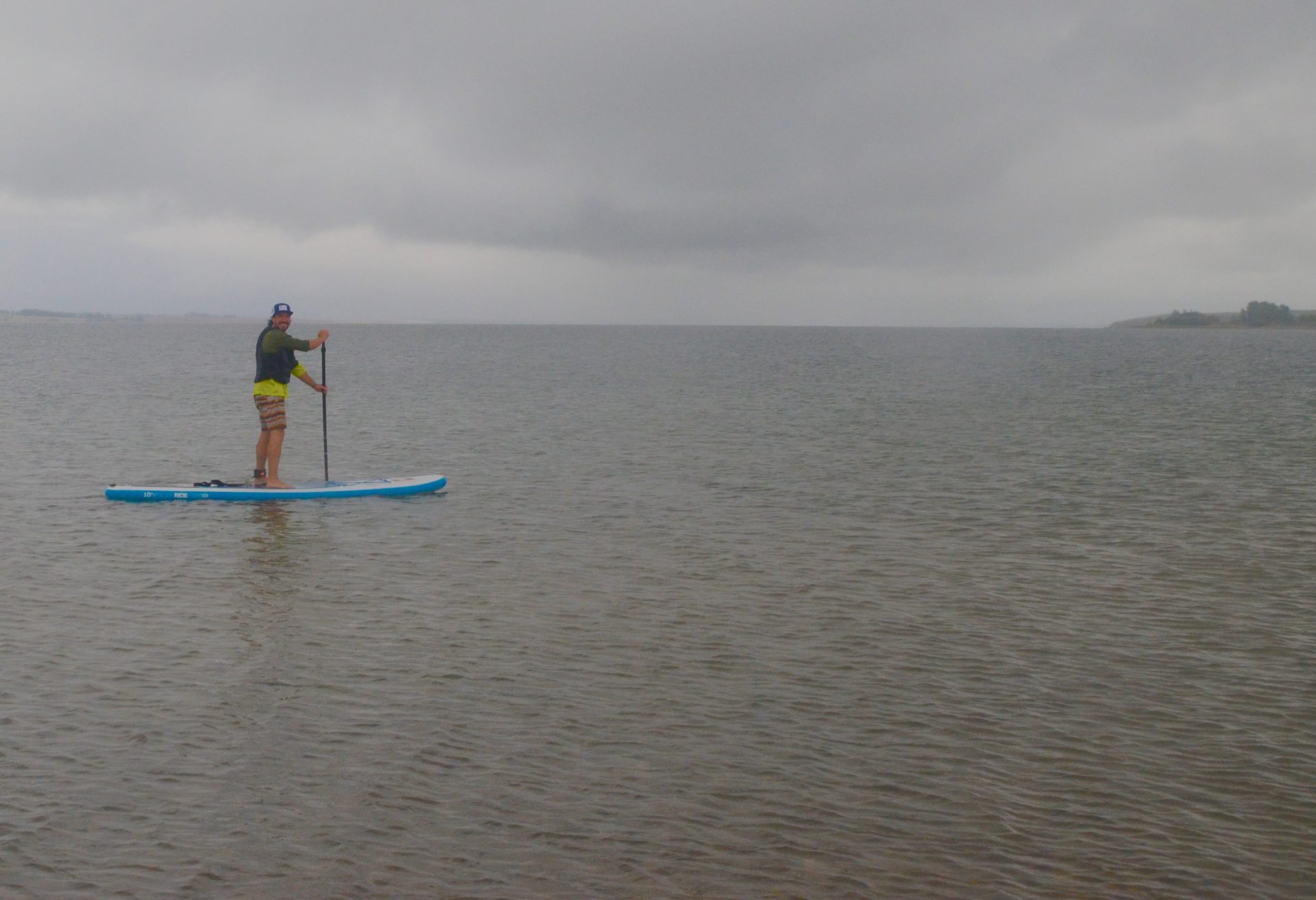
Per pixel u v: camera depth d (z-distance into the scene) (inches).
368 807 332.2
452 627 499.5
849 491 871.7
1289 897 296.0
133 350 4072.3
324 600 540.1
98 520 722.2
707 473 965.2
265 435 822.5
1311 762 372.8
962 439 1237.7
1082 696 425.7
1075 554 655.1
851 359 3644.2
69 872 296.0
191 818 324.2
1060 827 328.2
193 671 436.8
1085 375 2642.7
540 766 359.3
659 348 5012.3
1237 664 464.1
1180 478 942.4
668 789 345.7
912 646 481.4
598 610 528.1
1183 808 340.5
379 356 3764.8
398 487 836.6
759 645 478.9
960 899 292.7
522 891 292.5
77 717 389.4
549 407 1656.0
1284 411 1610.5
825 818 330.6
